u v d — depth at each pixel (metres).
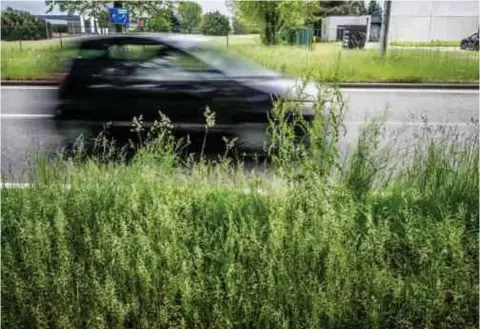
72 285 1.95
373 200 2.62
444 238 2.12
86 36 5.00
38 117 5.79
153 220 2.17
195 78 4.61
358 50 7.91
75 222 2.30
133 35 4.93
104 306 1.85
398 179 2.82
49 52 8.18
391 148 3.35
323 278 2.01
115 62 4.90
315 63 4.75
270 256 1.99
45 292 1.91
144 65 4.84
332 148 2.43
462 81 7.46
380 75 7.35
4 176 2.98
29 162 3.21
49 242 2.05
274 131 2.57
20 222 2.25
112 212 2.31
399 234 2.34
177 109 4.65
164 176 2.66
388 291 1.94
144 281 1.90
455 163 2.86
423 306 1.91
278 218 2.14
